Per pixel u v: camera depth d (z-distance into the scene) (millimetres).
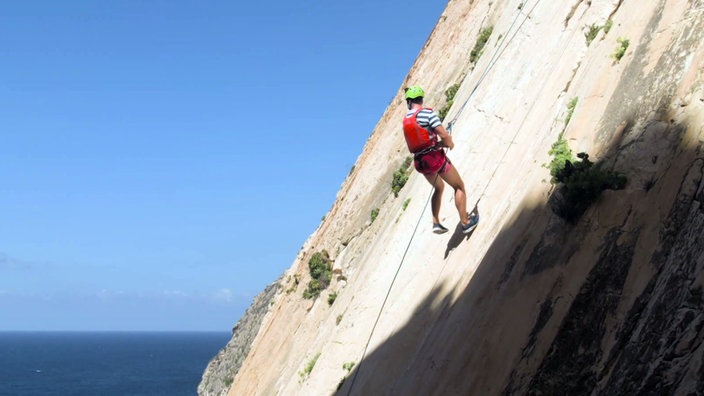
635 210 7305
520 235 9094
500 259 9297
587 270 7336
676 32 8445
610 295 6875
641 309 6426
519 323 7891
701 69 7629
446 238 12562
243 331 54094
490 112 14477
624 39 9672
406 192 20109
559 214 8328
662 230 6773
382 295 15180
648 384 5707
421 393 9430
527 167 10438
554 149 9320
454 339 9320
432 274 12234
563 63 11828
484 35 22938
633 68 8906
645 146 7727
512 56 15180
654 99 8094
